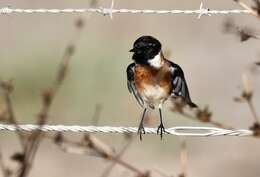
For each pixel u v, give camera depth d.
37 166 16.89
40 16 22.98
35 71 20.64
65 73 8.66
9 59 21.45
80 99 19.58
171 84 9.85
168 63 9.88
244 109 18.89
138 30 22.42
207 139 17.67
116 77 20.39
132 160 16.97
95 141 7.46
